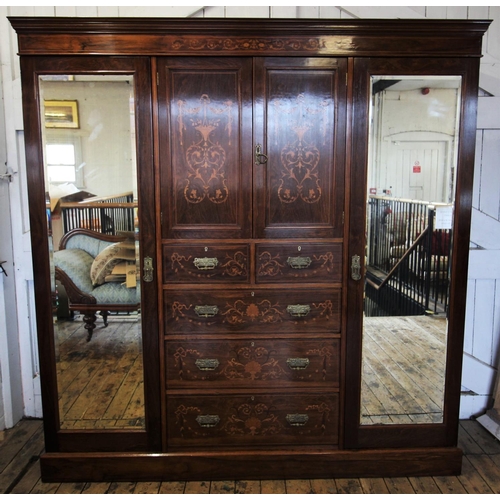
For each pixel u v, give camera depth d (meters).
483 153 2.23
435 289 1.84
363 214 1.78
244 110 1.73
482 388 2.35
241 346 1.83
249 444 1.88
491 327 2.33
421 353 1.87
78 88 1.74
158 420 1.86
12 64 2.14
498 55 2.18
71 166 1.79
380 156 1.76
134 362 1.85
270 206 1.77
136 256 1.79
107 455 1.85
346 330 1.83
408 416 1.88
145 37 1.68
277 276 1.80
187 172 1.75
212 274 1.79
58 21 1.65
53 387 1.85
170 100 1.72
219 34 1.69
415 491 1.80
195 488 1.82
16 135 2.18
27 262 2.26
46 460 1.85
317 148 1.75
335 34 1.69
